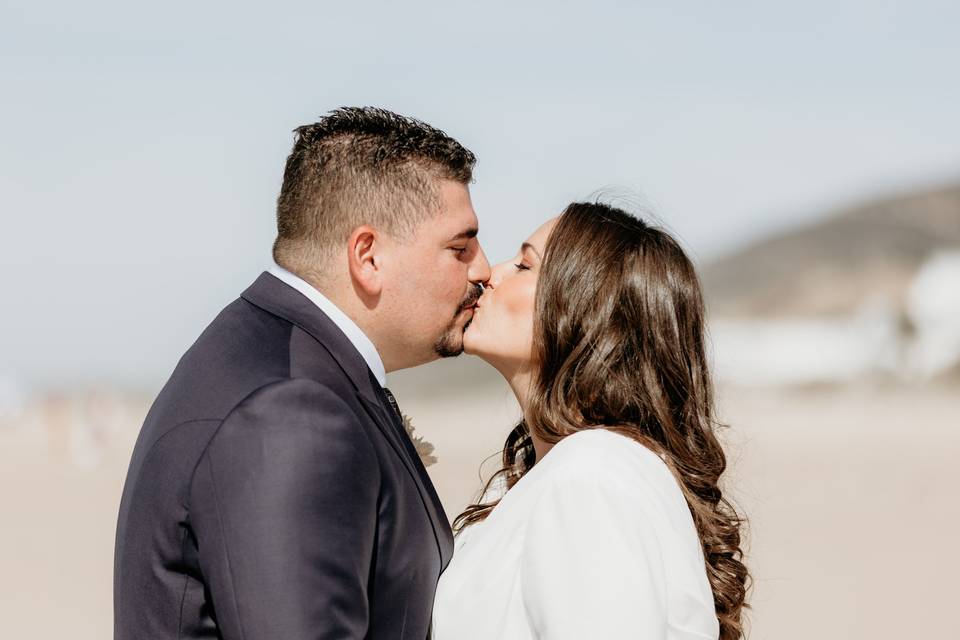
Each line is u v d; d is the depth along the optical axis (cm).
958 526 1477
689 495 281
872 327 6419
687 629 249
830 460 2403
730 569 291
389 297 257
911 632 910
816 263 8750
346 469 223
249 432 221
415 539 250
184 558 227
